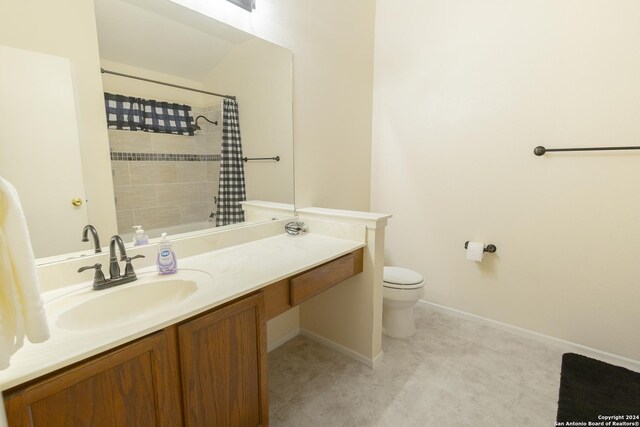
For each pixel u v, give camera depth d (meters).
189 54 1.43
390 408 1.49
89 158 1.16
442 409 1.48
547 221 1.95
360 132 2.52
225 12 1.51
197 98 1.48
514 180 2.04
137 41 1.26
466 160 2.22
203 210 1.55
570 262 1.91
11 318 0.61
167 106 1.38
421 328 2.23
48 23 1.04
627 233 1.73
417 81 2.38
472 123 2.17
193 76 1.46
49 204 1.06
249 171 1.72
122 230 1.26
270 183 1.84
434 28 2.25
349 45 2.29
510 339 2.08
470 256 2.16
